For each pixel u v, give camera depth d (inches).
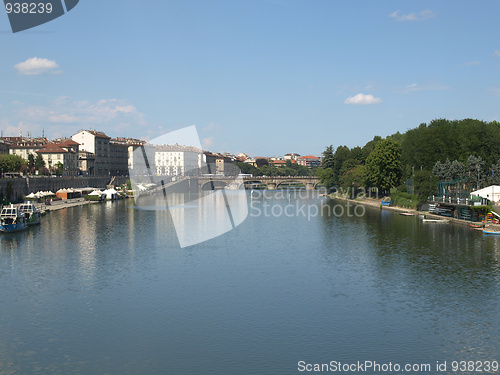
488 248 3518.7
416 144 7012.8
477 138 6619.1
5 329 1952.5
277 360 1689.2
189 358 1701.5
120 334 1900.8
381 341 1839.3
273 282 2628.0
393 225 4940.9
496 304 2241.6
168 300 2313.0
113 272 2847.0
